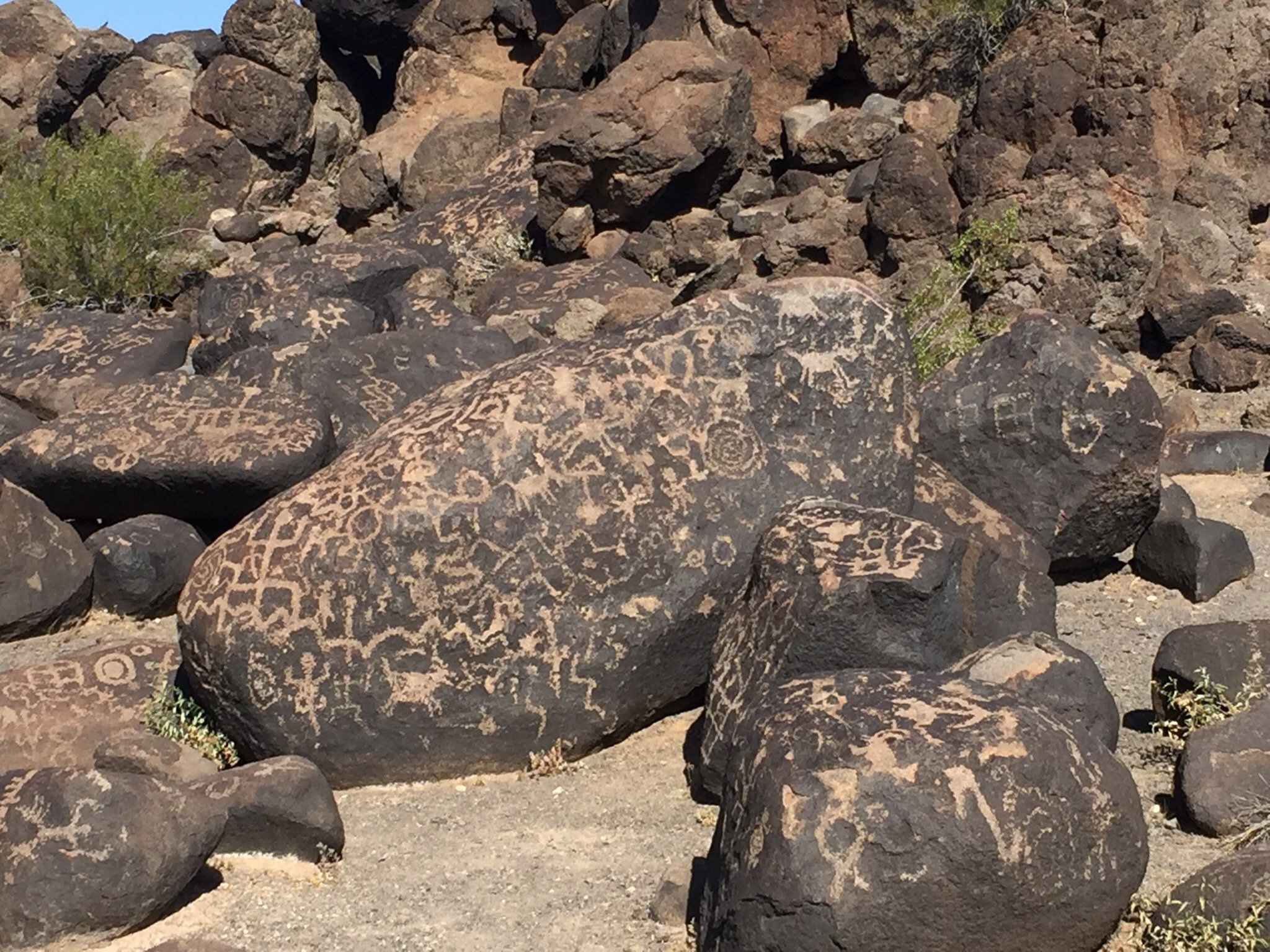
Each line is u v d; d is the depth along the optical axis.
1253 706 6.40
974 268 13.59
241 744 7.24
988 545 8.73
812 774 4.89
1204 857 5.88
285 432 9.88
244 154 19.67
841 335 8.05
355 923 5.70
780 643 6.69
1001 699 5.14
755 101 16.61
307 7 21.41
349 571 7.07
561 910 5.73
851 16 16.31
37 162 20.67
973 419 9.34
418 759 7.11
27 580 9.20
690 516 7.49
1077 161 13.68
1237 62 14.32
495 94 20.03
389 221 19.31
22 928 5.44
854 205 15.10
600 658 7.23
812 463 7.86
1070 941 4.90
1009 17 15.72
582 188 15.24
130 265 18.12
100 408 10.23
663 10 17.34
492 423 7.36
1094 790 4.95
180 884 5.70
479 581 7.12
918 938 4.75
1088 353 9.27
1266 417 12.09
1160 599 9.20
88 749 7.32
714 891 5.10
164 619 9.65
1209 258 13.60
